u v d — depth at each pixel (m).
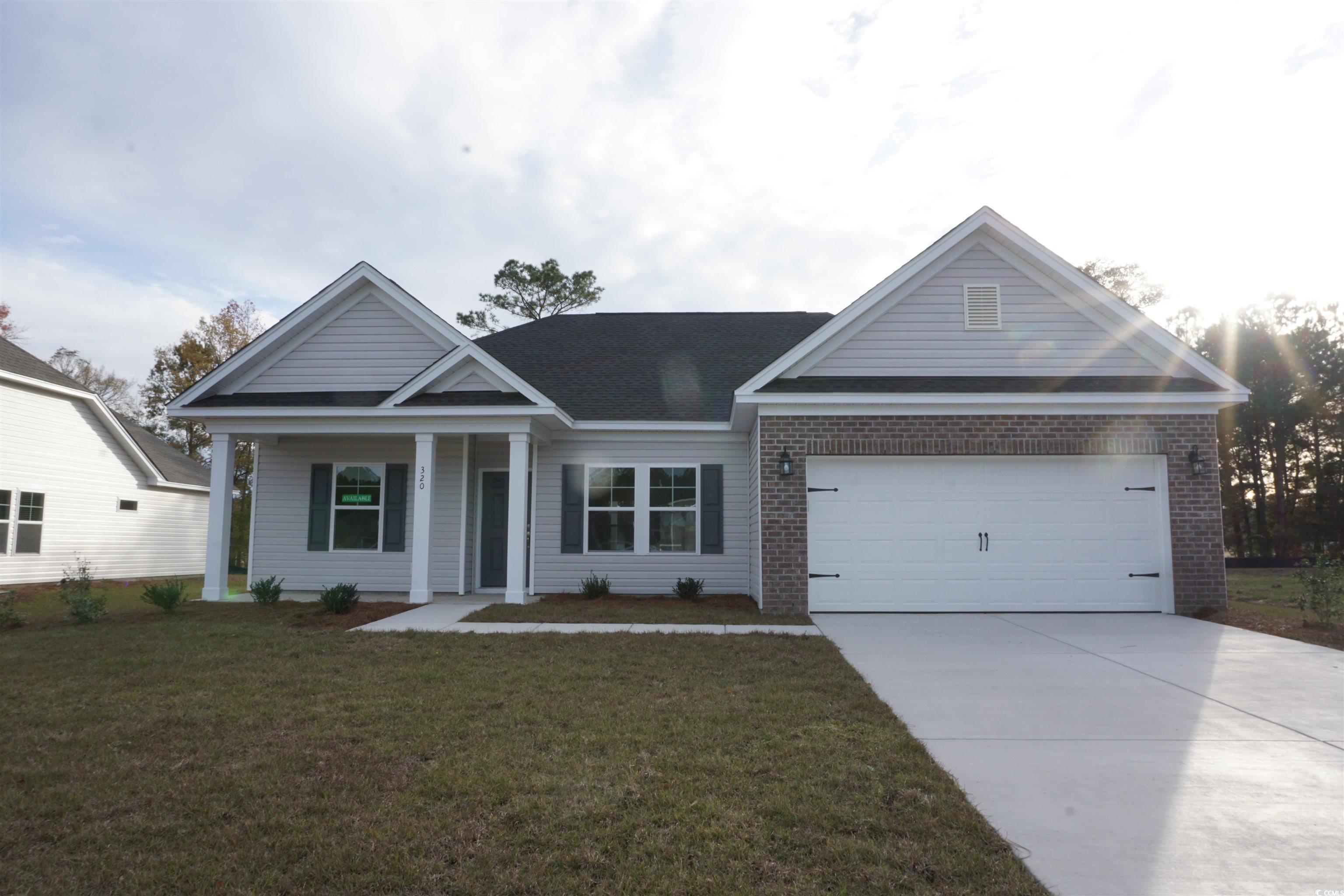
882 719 5.93
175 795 4.50
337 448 15.34
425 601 13.09
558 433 15.16
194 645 9.13
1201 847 3.85
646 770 4.82
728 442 15.09
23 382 18.55
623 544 14.97
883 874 3.53
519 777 4.73
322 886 3.49
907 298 12.95
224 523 13.81
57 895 3.44
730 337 18.84
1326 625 10.22
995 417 12.16
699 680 7.33
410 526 15.12
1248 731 5.77
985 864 3.63
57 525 19.72
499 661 8.25
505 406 13.15
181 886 3.51
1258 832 4.02
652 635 9.86
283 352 14.93
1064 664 8.15
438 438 15.05
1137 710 6.34
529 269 37.94
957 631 10.33
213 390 14.38
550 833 3.98
